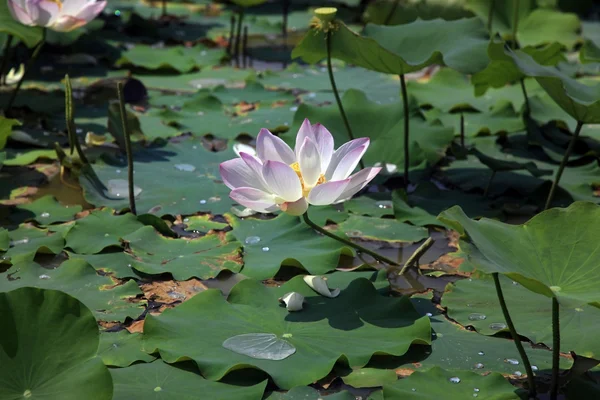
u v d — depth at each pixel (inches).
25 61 254.8
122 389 84.4
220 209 142.6
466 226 86.5
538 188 152.0
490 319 102.8
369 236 134.5
